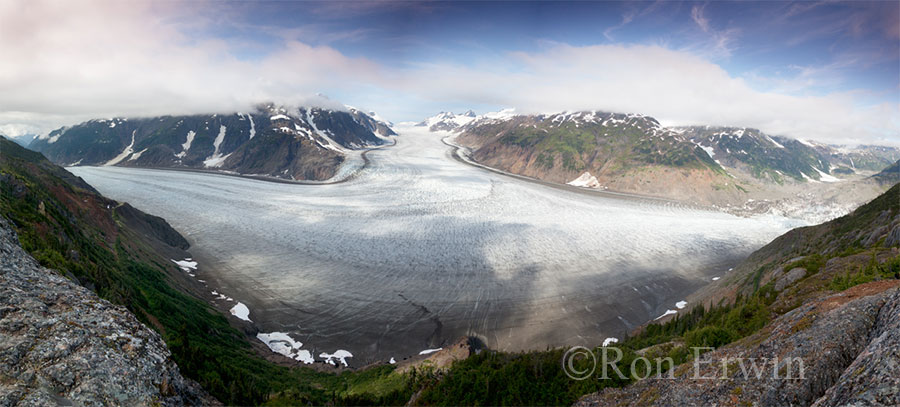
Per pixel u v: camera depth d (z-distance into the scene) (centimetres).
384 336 6094
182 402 1778
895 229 3906
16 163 5844
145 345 1811
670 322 5059
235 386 2675
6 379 1312
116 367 1565
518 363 3334
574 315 6800
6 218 3025
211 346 4156
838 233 6050
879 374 1179
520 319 6644
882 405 1088
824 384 1502
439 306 6981
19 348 1434
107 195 12862
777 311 2855
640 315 6906
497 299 7275
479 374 3266
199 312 5191
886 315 1529
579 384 2783
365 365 5375
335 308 6788
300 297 7062
